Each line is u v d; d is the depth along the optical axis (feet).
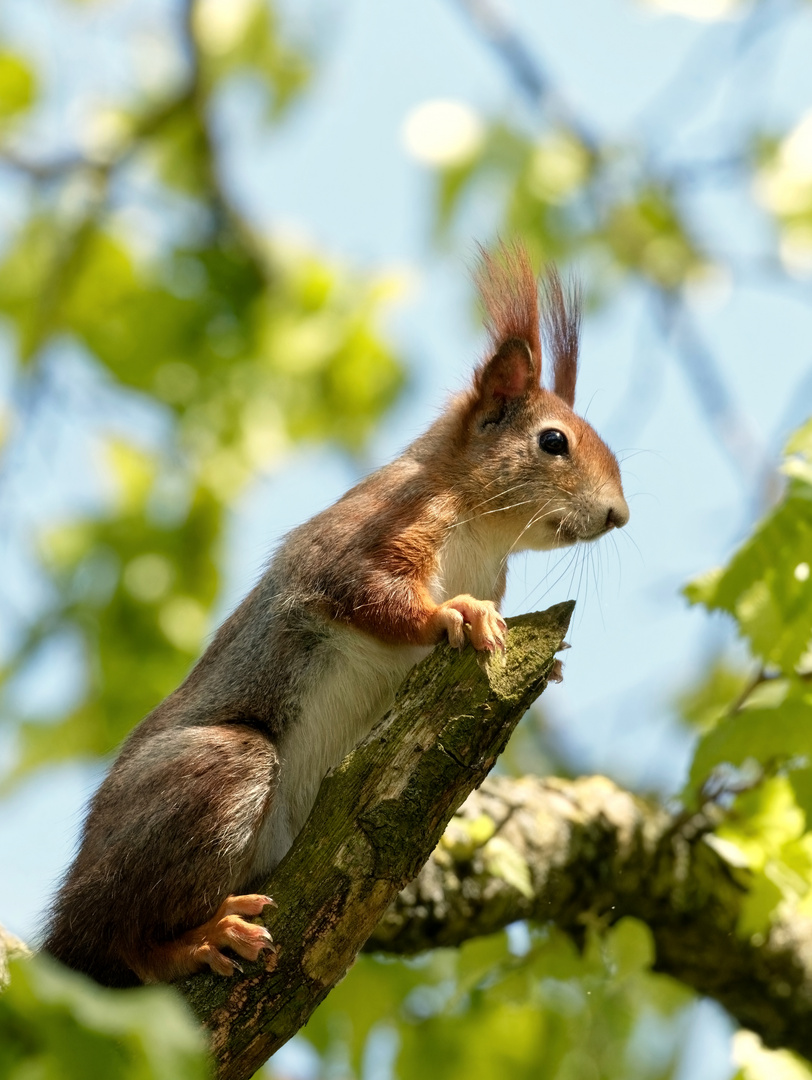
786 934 40.45
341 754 35.27
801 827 37.73
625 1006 40.45
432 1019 39.11
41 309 50.26
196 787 31.27
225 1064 26.96
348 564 35.50
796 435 33.81
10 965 20.35
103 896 30.68
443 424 39.40
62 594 48.52
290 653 35.27
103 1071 20.29
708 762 34.60
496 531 38.32
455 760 27.30
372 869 27.02
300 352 51.83
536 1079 39.06
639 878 39.06
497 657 28.12
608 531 38.63
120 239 53.01
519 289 40.45
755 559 33.40
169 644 48.34
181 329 52.70
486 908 37.11
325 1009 38.96
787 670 33.53
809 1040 41.19
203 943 28.12
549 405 39.22
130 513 49.67
